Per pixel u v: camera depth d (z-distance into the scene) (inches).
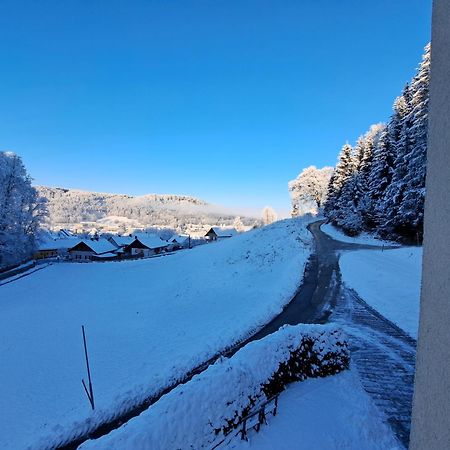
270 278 1126.4
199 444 273.7
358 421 334.0
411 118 1427.2
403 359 483.8
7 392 540.4
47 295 1357.0
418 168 1314.0
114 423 410.0
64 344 756.6
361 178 2134.6
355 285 892.6
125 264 2159.2
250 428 306.7
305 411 342.0
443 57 102.6
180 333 746.2
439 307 100.3
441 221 100.6
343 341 458.0
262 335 636.7
